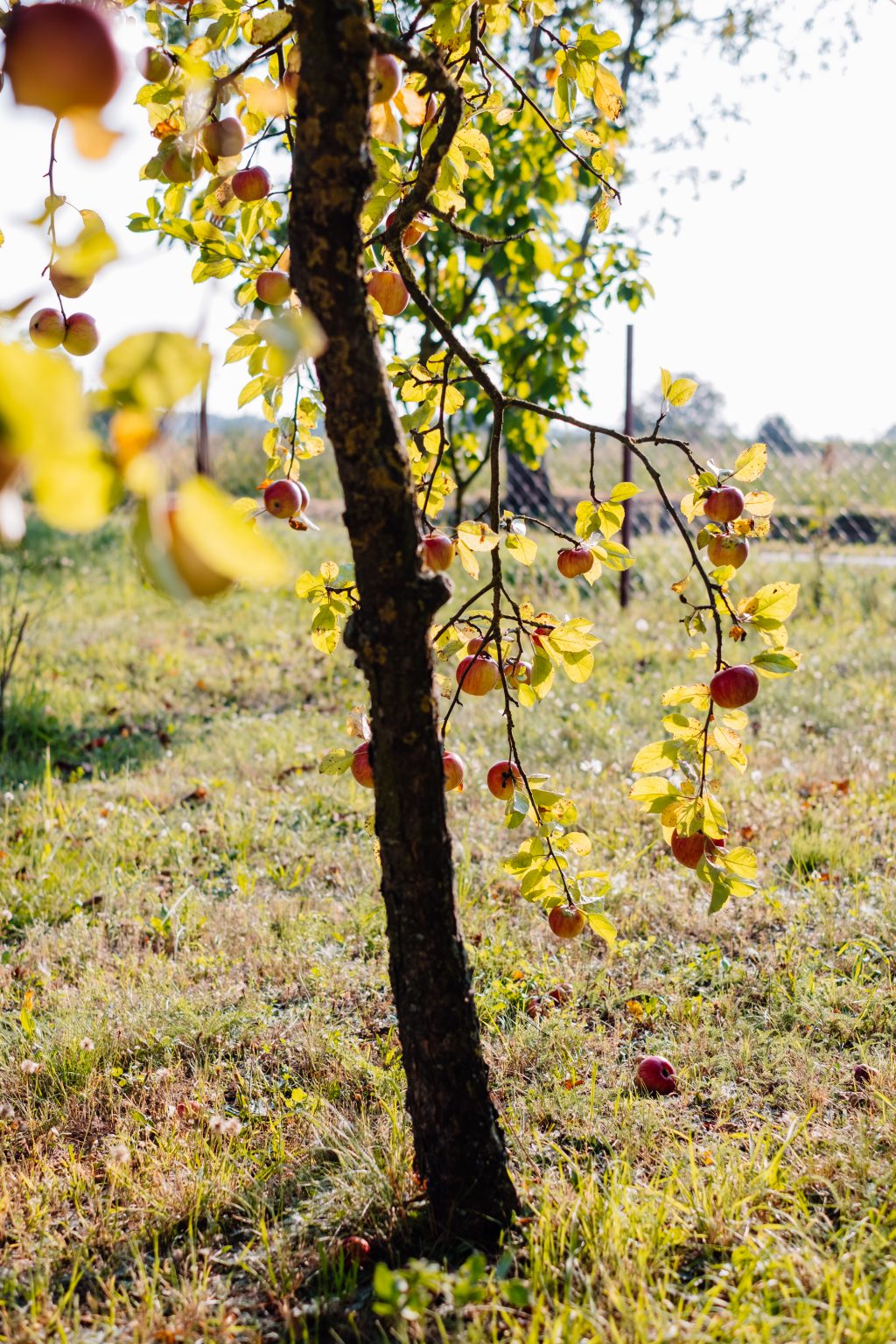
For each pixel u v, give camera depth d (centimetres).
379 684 179
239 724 591
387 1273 166
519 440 644
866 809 436
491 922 344
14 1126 249
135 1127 247
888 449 1105
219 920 353
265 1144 239
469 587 862
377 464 168
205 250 208
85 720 603
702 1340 163
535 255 616
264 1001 306
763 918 346
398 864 185
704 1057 269
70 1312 190
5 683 576
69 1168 229
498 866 384
